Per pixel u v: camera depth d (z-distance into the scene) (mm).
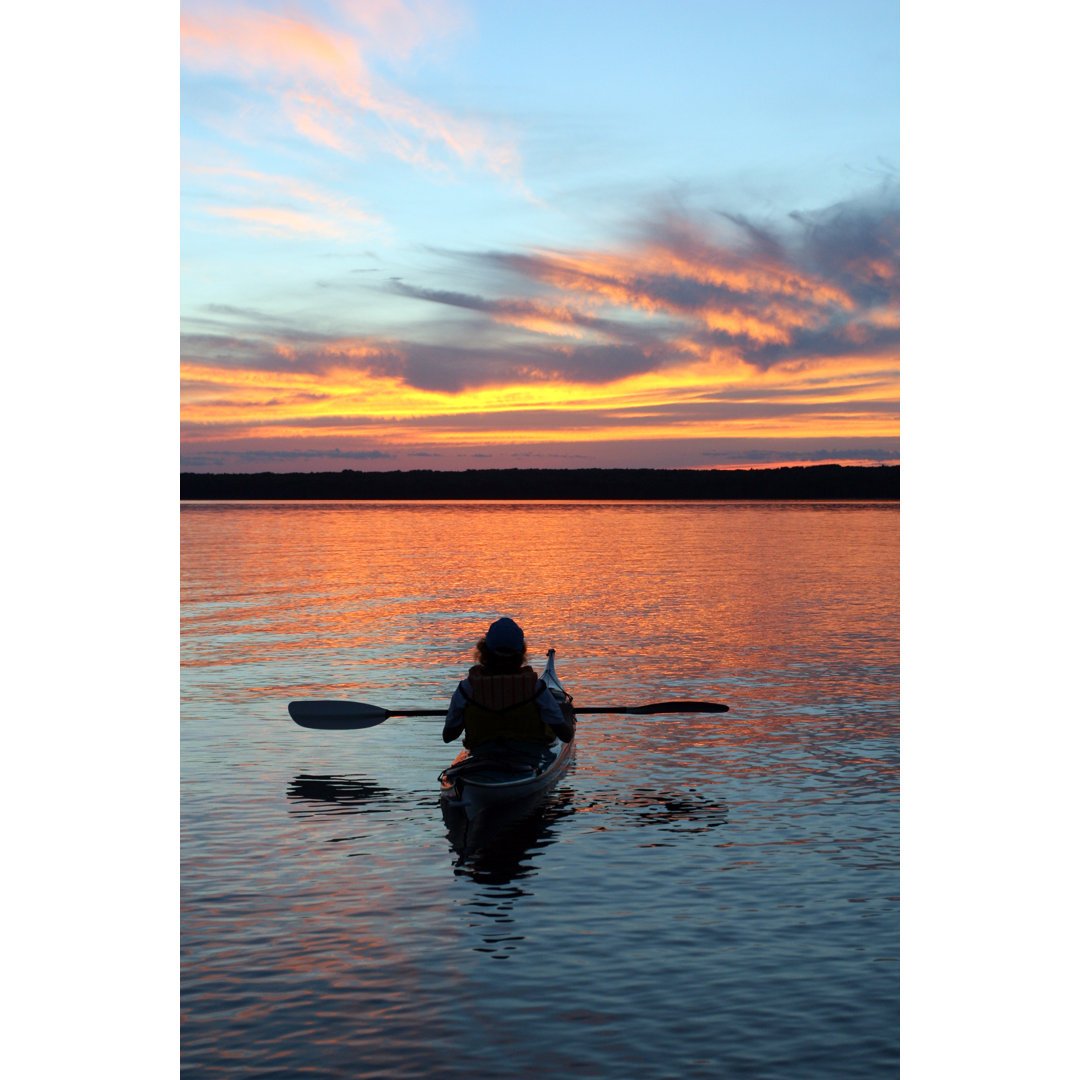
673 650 15578
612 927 5734
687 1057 4371
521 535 47844
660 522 62188
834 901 6105
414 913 5938
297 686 13117
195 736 10523
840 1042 4500
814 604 21156
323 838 7316
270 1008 4789
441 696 12516
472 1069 4273
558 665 14312
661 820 7734
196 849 7051
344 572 29062
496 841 7242
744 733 10594
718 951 5418
